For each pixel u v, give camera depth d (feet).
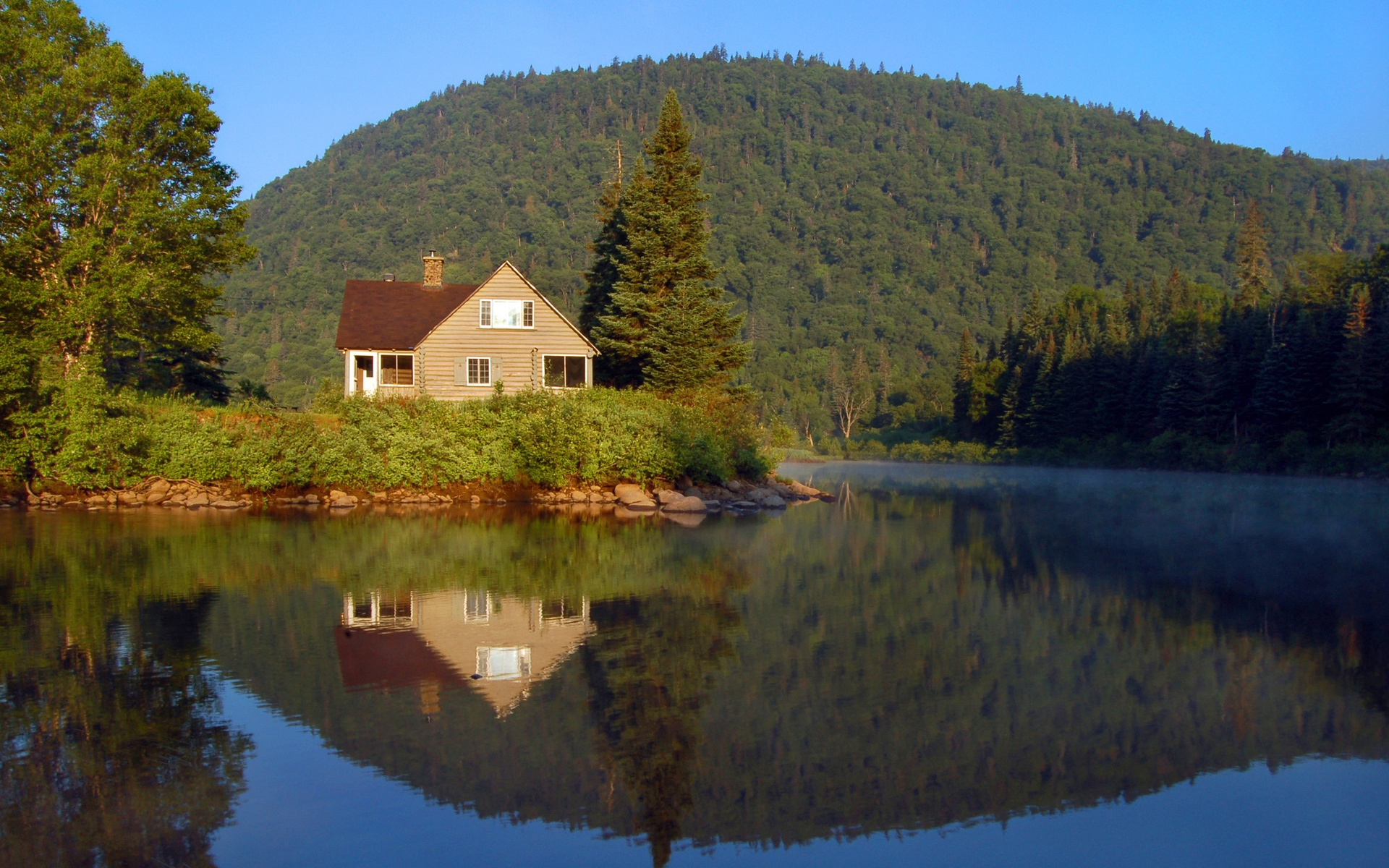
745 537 85.46
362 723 34.35
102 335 111.96
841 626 49.60
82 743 32.24
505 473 113.70
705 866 25.20
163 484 103.14
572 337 141.90
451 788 29.35
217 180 121.08
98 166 108.06
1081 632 48.83
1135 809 28.86
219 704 36.06
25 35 108.58
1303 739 34.14
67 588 56.44
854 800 29.14
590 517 99.60
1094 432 280.51
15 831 26.17
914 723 35.17
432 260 160.86
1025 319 374.63
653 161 147.54
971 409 342.64
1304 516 110.11
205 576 60.85
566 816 27.73
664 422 119.34
